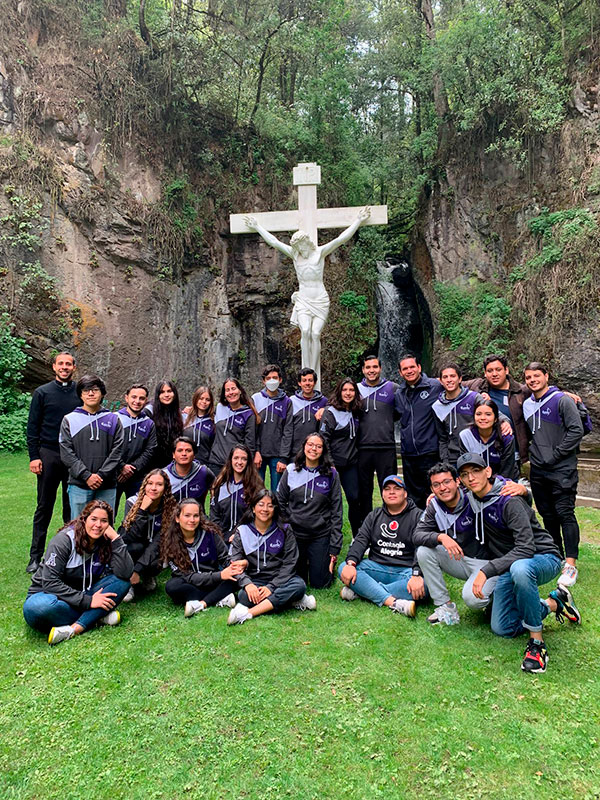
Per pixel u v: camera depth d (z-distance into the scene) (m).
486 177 12.25
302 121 13.70
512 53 11.47
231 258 13.04
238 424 4.85
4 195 9.75
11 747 2.31
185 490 4.33
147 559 3.90
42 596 3.29
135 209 11.28
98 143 10.90
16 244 9.80
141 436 4.73
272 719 2.47
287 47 13.11
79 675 2.86
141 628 3.40
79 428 4.18
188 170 12.41
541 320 10.66
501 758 2.20
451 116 12.78
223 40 12.07
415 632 3.30
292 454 5.09
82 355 10.57
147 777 2.13
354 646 3.13
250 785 2.08
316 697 2.63
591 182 10.20
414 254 13.88
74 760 2.23
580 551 4.73
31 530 5.50
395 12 14.74
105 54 11.18
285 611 3.67
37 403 4.45
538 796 2.00
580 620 3.37
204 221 12.55
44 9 10.72
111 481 4.32
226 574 3.67
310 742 2.31
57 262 10.27
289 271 13.05
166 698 2.64
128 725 2.44
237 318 13.14
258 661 2.97
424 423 4.69
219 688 2.72
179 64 11.68
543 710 2.50
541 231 10.89
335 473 4.17
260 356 13.14
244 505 4.23
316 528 4.05
